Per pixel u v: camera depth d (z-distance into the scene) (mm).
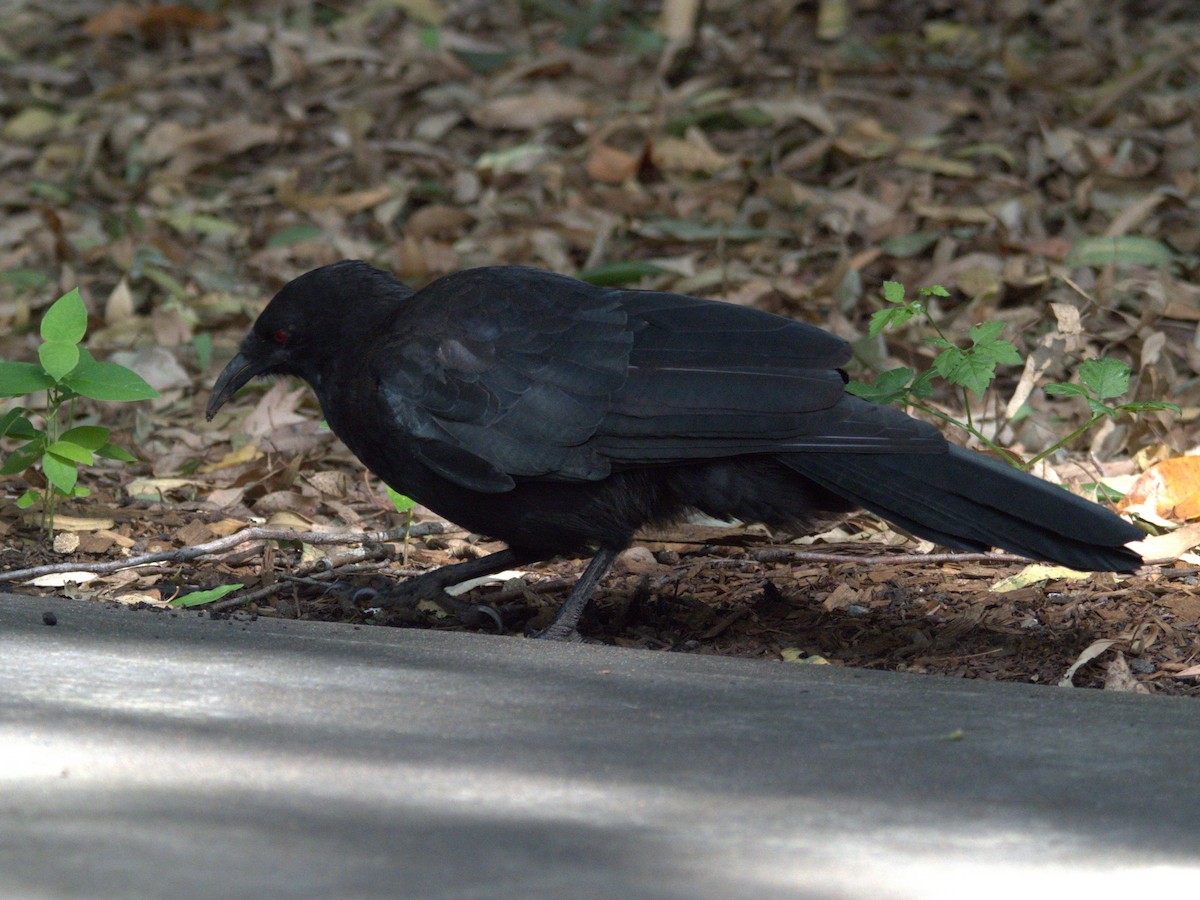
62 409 12586
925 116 17719
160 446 11906
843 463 7332
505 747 4965
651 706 5680
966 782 4773
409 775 4570
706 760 4922
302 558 9258
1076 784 4789
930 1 21484
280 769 4562
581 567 9328
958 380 9016
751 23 21062
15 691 5355
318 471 11156
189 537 9562
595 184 17078
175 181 17969
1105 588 8523
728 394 7344
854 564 9086
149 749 4691
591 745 5051
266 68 20875
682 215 16312
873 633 8062
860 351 12891
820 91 18922
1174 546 8914
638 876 3781
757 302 14070
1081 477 10547
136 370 13016
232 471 11117
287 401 12008
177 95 19969
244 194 17750
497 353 7672
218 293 15039
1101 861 4062
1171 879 3934
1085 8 20688
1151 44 19516
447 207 16781
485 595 8789
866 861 3982
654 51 20516
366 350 8125
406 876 3717
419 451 7766
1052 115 17828
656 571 9133
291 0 23000
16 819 3982
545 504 7758
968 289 13945
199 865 3719
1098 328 12875
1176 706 5996
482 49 21188
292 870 3715
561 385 7547
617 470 7645
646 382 7449
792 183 16094
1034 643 7801
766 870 3869
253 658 6215
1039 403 12312
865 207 15719
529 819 4195
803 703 5836
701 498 7660
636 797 4461
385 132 19000
